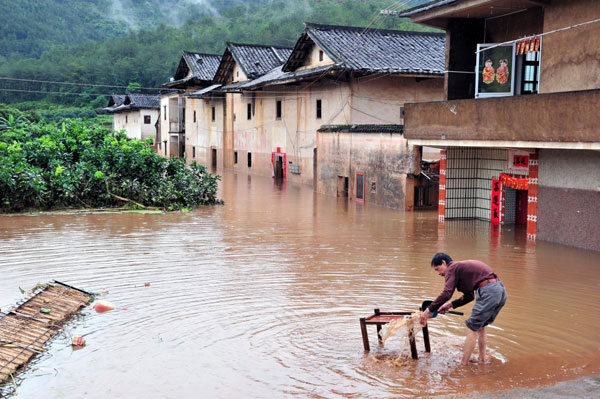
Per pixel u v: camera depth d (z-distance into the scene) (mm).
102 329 8422
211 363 7207
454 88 17797
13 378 6844
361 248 14078
